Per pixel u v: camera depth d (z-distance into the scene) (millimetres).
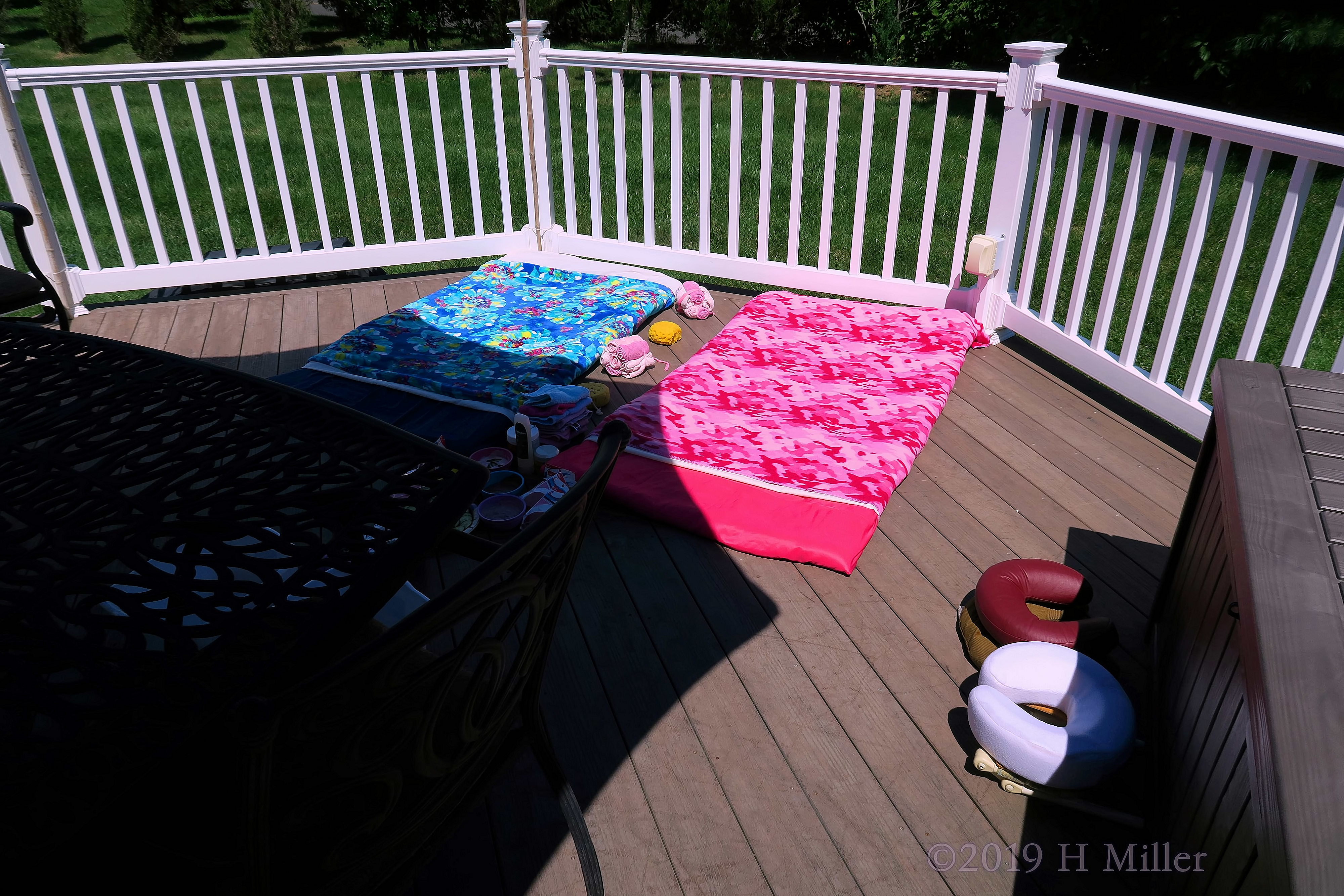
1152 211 5809
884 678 1969
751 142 7398
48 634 1006
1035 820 1671
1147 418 3014
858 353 3295
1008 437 2893
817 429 2781
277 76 3693
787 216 5672
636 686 1949
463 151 7230
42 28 15141
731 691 1938
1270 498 1281
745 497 2455
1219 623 1395
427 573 2248
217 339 3578
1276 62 6754
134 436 1355
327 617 1019
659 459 2605
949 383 3088
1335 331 4102
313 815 1116
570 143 4059
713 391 3008
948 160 7062
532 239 4297
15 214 2834
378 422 1382
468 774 1236
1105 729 1629
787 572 2281
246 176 3824
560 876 1564
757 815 1674
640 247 4121
